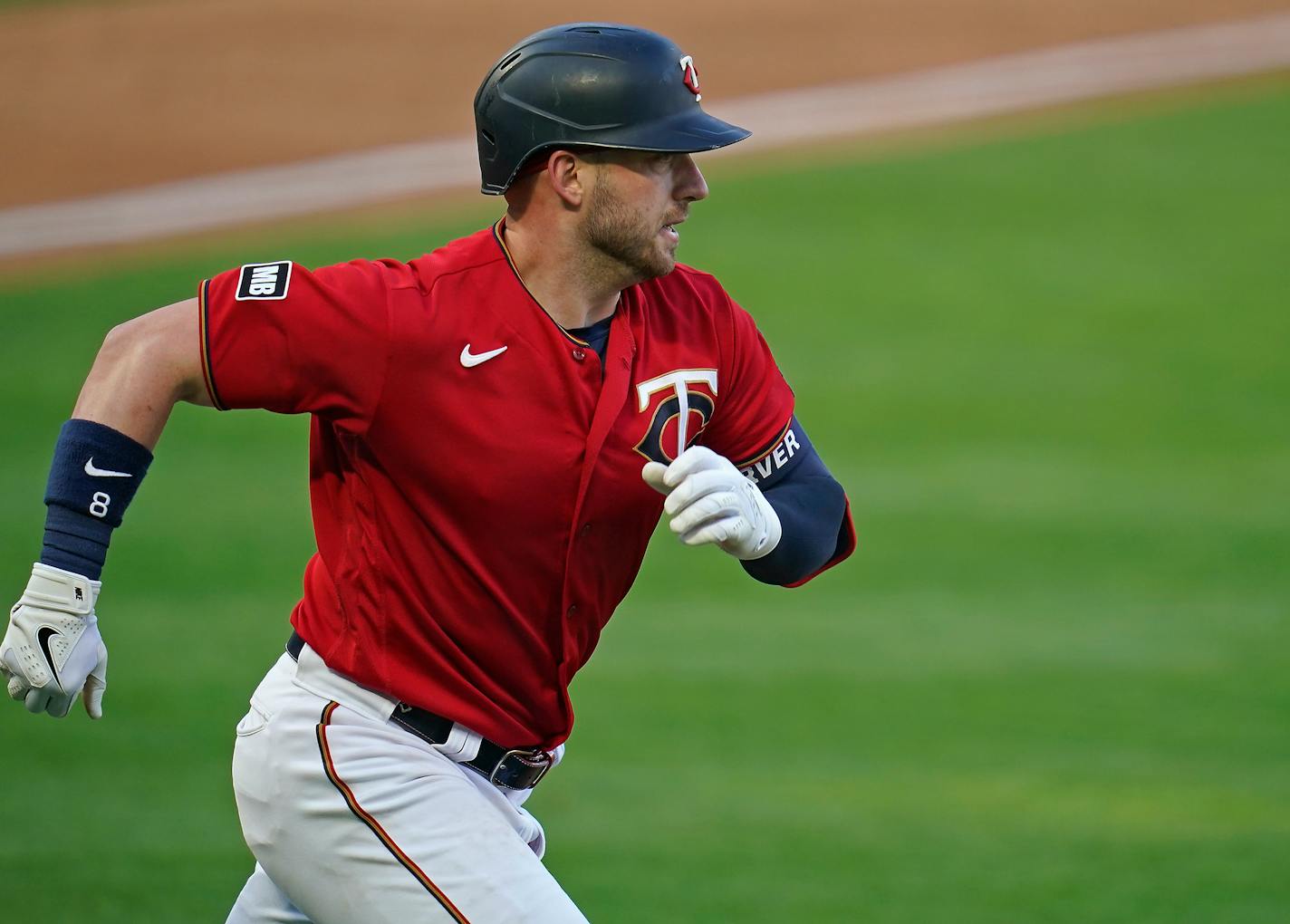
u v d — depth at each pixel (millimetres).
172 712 26641
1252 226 60844
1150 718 26891
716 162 69562
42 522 36469
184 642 29938
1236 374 48094
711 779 24438
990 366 48938
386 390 11523
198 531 36406
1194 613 32250
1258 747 25641
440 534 11883
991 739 26094
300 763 12062
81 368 48406
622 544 12531
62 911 19375
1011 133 71875
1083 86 78000
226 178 69125
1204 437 43562
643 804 23391
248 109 77062
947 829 22438
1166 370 48531
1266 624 31609
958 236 60562
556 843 21891
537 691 12570
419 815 11930
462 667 12227
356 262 11867
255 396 11523
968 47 84312
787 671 29297
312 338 11352
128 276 57656
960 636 31156
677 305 12688
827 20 87625
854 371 48500
